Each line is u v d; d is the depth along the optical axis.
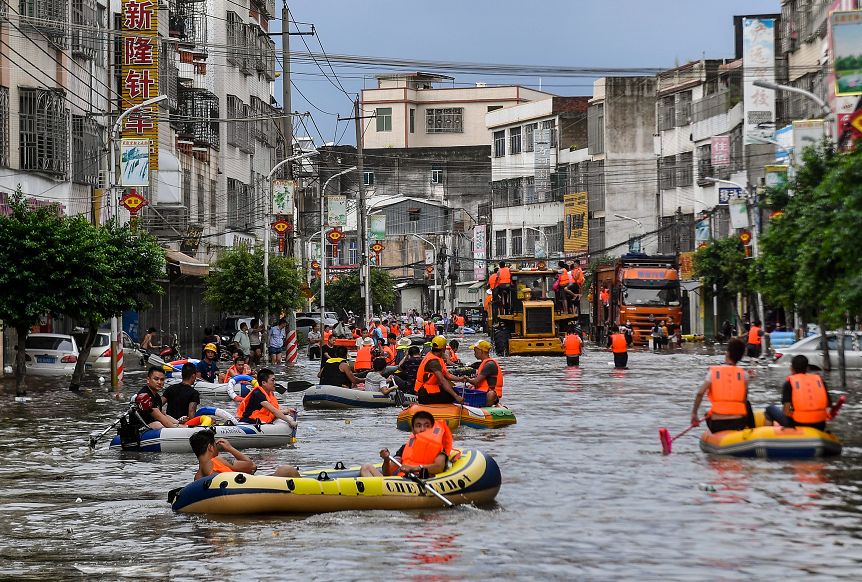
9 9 44.19
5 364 44.81
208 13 78.62
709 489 18.05
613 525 15.39
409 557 13.61
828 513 16.03
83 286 36.75
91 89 50.88
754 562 13.20
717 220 82.50
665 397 35.56
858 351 46.78
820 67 62.59
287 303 62.50
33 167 45.94
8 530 15.58
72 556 13.97
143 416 23.81
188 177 69.50
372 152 137.62
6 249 36.16
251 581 12.61
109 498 18.06
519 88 145.75
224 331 71.50
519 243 117.88
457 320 114.25
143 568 13.29
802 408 21.55
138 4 54.56
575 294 67.19
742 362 52.75
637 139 102.00
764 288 40.75
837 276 31.75
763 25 70.31
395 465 17.22
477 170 136.00
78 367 39.22
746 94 71.00
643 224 101.31
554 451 22.83
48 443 25.16
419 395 27.53
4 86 44.25
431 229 134.25
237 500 16.22
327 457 22.62
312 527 15.41
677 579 12.47
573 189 109.25
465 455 17.36
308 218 122.31
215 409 25.16
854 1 54.62
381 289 110.94
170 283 64.94
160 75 61.56
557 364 55.06
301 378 46.59
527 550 13.93
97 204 52.84
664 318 71.31
